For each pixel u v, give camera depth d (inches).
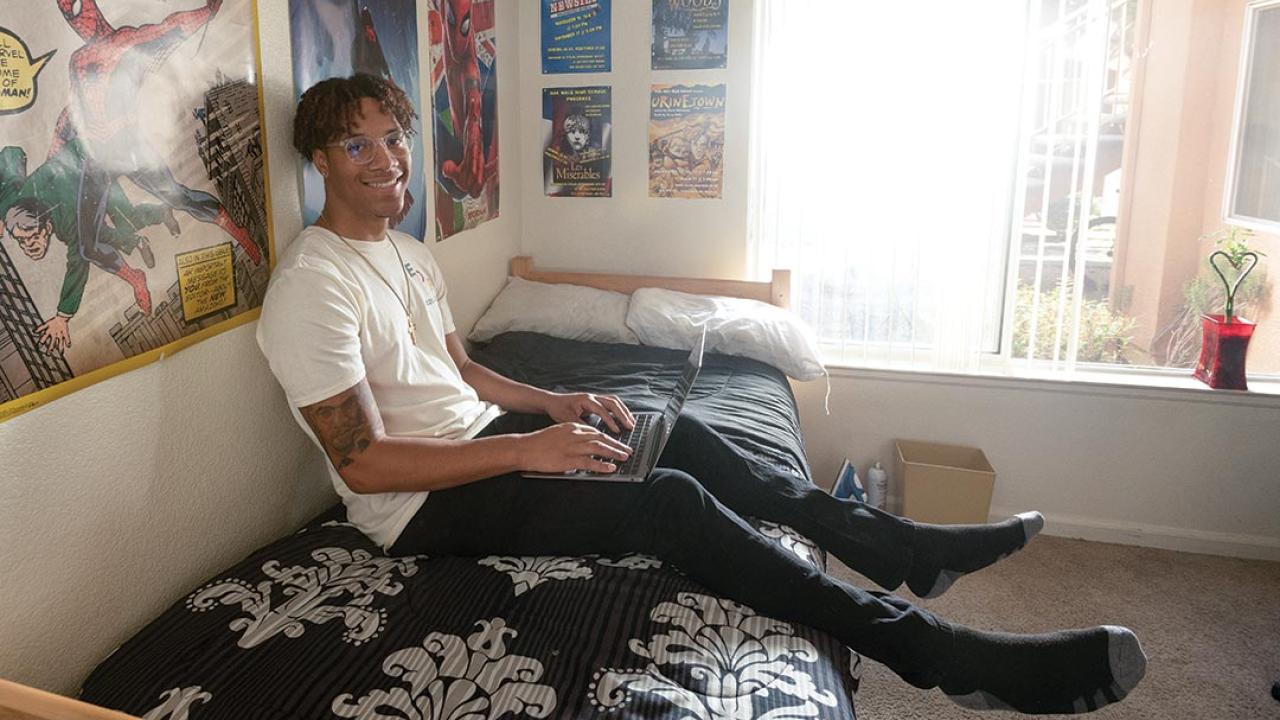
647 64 118.9
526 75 122.7
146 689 48.5
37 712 33.2
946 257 113.5
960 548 69.1
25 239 45.3
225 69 60.7
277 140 67.8
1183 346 113.9
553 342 110.9
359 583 59.6
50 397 47.6
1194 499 110.7
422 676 49.4
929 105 109.9
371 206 66.9
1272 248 109.0
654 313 110.9
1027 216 112.0
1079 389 111.0
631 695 47.9
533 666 50.4
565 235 126.6
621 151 122.3
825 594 56.9
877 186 114.0
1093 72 106.2
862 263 117.0
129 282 52.9
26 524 47.4
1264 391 106.1
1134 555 109.7
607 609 56.4
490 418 75.6
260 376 67.2
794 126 115.0
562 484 63.2
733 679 50.1
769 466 72.1
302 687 48.2
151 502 56.8
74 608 51.2
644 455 66.3
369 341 65.4
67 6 47.1
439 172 98.5
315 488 75.9
